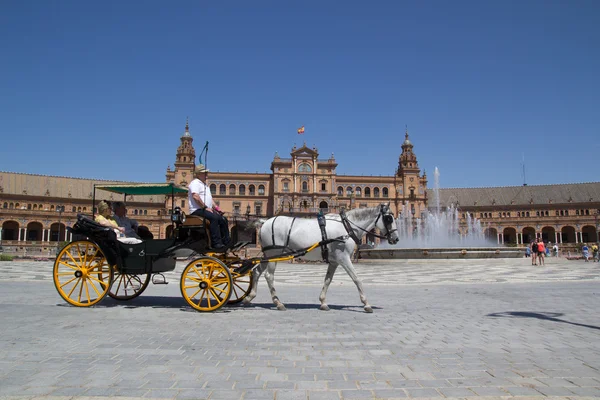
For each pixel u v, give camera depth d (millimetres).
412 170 115688
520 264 35219
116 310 10094
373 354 6289
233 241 11289
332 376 5273
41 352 6230
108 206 11547
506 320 9094
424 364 5797
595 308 10883
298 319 9109
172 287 16484
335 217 10891
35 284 16922
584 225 113875
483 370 5543
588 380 5168
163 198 115000
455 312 10219
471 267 31906
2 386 4836
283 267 36406
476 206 123750
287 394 4660
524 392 4754
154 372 5367
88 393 4648
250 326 8281
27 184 104938
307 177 107500
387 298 13234
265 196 110000
